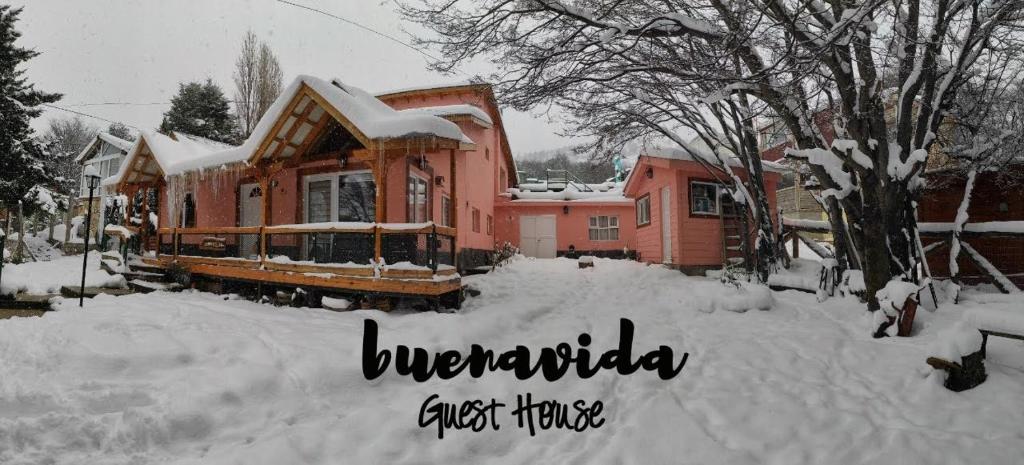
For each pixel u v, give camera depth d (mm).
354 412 3623
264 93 25250
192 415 3314
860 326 6195
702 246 12094
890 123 9383
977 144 8367
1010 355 4660
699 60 6969
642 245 15820
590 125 9703
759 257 9828
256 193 11070
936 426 3447
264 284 8305
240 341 4930
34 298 7605
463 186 13078
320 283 7422
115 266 10742
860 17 4684
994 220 9516
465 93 15617
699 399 3961
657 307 7957
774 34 5996
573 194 20125
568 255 19625
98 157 22812
